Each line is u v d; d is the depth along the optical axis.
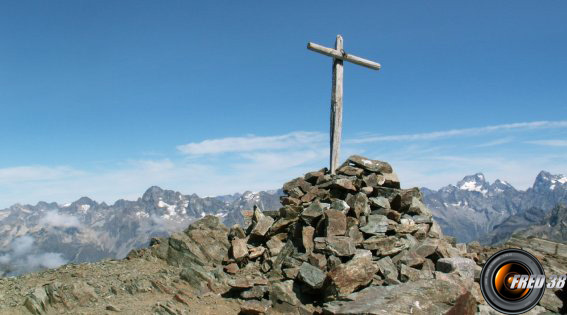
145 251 23.23
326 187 23.23
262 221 22.31
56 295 16.14
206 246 21.97
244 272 20.03
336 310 14.09
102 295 17.23
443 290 13.83
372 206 22.06
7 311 14.92
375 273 17.48
